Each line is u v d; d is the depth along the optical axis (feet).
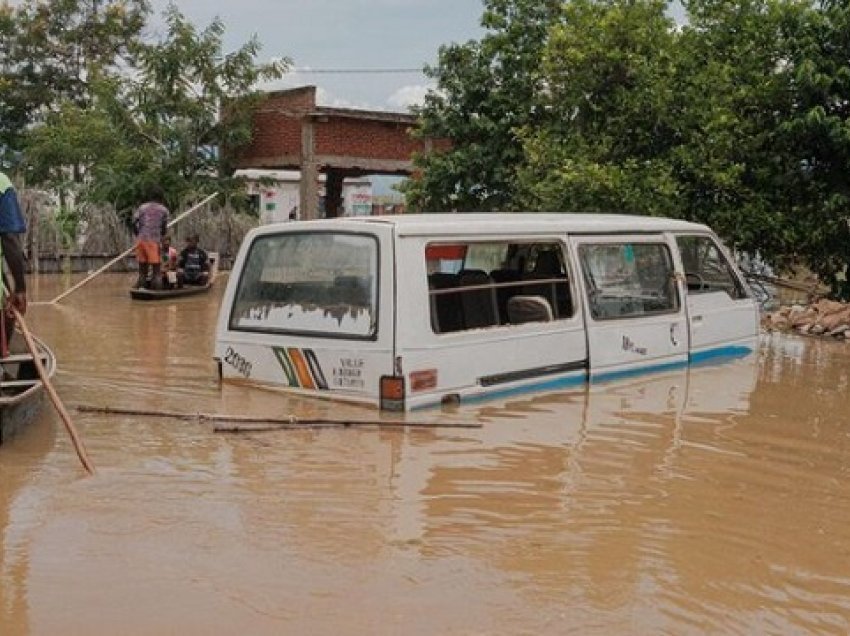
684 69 45.60
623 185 43.06
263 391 23.86
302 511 15.33
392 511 15.39
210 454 18.51
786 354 32.30
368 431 20.26
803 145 44.14
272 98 82.23
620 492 16.65
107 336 36.60
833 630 11.62
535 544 14.14
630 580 12.94
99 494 16.05
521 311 24.36
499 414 21.86
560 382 24.56
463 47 57.00
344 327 22.11
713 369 28.37
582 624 11.57
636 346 26.43
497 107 55.98
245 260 24.36
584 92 46.91
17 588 12.38
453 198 58.03
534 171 47.96
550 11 55.88
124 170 79.61
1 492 16.10
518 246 25.50
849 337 36.35
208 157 84.74
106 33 107.55
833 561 13.85
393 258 21.40
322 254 22.70
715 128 42.57
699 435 20.58
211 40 82.99
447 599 12.19
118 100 84.12
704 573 13.26
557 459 18.51
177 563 13.19
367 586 12.53
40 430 20.38
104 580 12.63
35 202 67.92
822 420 22.17
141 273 53.98
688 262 29.17
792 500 16.51
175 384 25.50
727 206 44.57
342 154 80.28
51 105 106.63
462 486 16.75
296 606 11.94
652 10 46.80
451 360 22.13
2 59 106.93
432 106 58.23
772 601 12.42
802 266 48.78
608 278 26.03
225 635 11.19
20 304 22.97
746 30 44.80
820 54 42.75
